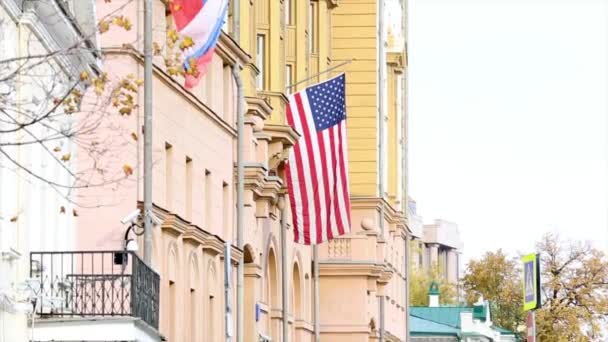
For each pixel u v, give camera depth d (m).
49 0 47.38
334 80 85.06
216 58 74.19
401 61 124.94
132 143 59.94
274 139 83.44
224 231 76.00
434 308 158.12
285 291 87.81
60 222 53.69
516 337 163.50
